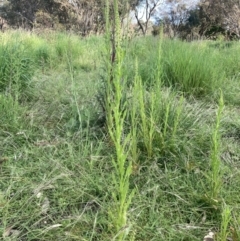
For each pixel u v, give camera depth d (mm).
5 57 3289
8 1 24312
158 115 2275
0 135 2379
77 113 2557
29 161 2086
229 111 2988
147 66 3680
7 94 2879
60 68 4988
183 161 2064
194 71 3479
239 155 2238
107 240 1459
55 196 1760
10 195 1772
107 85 2242
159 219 1610
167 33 9695
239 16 16203
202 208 1697
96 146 2227
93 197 1731
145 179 1922
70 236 1488
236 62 4684
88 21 16359
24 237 1521
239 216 1580
